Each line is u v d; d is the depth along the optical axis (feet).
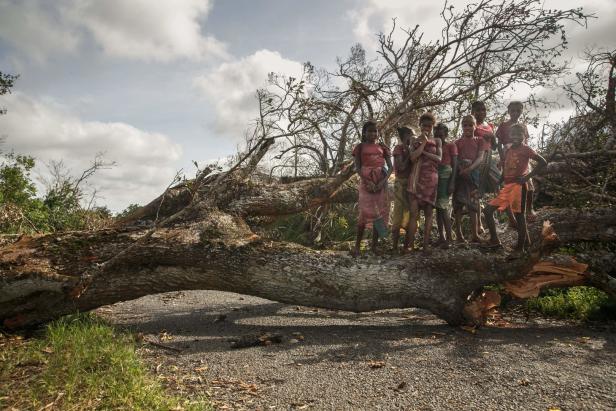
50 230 50.31
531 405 11.76
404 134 20.83
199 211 23.82
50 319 20.43
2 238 22.76
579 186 26.32
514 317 22.97
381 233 20.63
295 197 26.53
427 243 20.68
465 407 11.80
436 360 15.52
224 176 24.08
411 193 20.12
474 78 29.17
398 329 20.70
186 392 13.05
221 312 25.35
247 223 26.68
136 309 25.89
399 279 20.47
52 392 12.07
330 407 12.07
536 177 25.36
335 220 42.80
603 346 16.85
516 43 25.77
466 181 20.76
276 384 13.73
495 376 13.82
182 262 21.25
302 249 21.94
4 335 18.80
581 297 23.67
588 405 11.64
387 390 13.08
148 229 22.68
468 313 20.86
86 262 20.66
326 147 38.88
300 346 17.79
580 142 27.66
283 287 21.09
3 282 19.11
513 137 19.19
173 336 19.56
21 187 56.95
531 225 22.72
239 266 21.15
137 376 13.15
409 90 28.07
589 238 23.11
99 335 16.10
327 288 20.83
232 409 11.93
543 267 21.15
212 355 16.65
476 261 20.26
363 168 20.74
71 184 58.13
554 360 15.17
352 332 20.21
